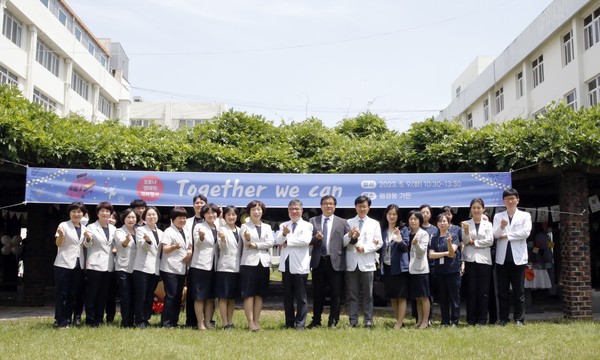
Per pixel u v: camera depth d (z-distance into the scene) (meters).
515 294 8.15
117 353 5.90
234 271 7.88
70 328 7.62
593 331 7.35
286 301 8.00
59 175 9.63
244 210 10.52
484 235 8.11
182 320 8.88
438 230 8.22
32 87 23.66
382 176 10.06
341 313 10.33
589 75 18.86
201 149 11.03
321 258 8.09
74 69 29.64
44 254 11.92
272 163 11.20
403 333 7.20
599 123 9.50
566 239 9.62
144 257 7.94
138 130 12.14
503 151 9.71
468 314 8.30
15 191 13.32
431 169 10.49
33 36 23.72
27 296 11.64
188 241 8.09
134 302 8.10
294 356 5.77
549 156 9.33
